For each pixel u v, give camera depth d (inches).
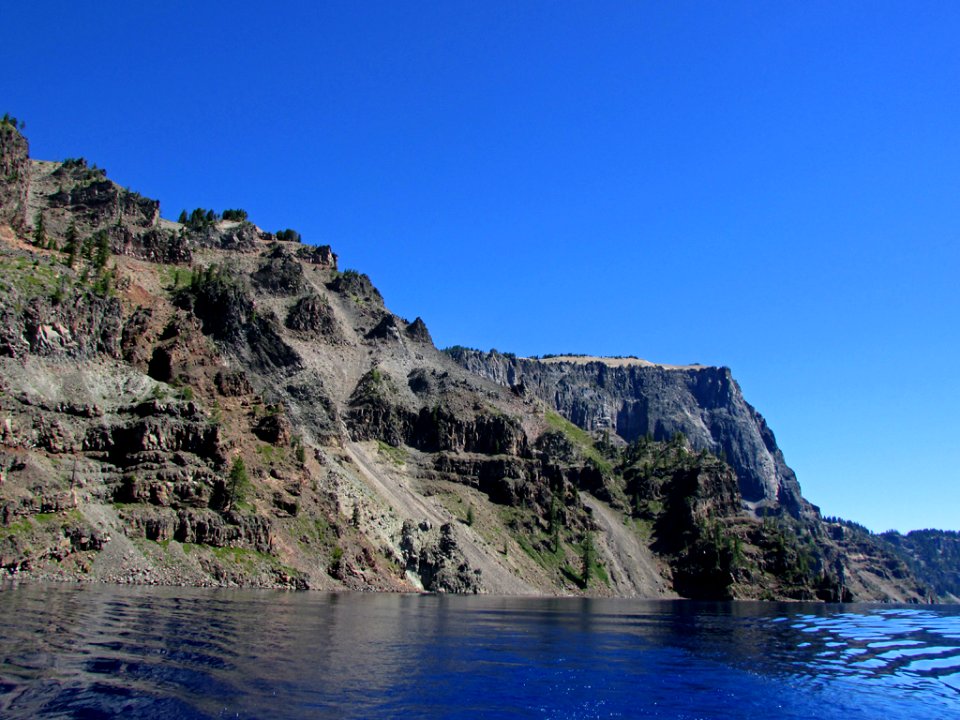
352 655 2728.8
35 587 4261.8
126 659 2230.6
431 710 1985.7
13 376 6259.8
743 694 2556.6
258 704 1872.5
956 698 2647.6
